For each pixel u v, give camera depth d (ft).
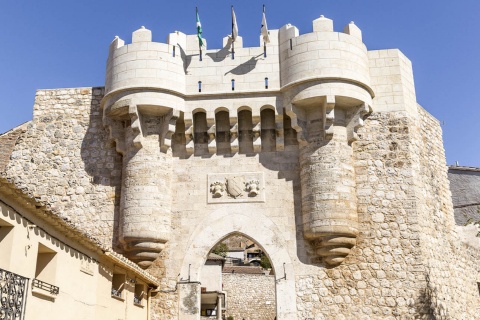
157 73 68.39
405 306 62.59
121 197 69.10
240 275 159.63
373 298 63.21
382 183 67.36
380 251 64.75
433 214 71.05
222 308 150.41
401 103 70.49
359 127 67.77
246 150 70.59
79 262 46.34
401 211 66.08
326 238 63.72
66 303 43.45
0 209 34.83
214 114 69.92
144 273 60.49
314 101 66.90
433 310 63.31
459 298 72.84
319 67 66.28
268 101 69.15
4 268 35.47
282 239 66.39
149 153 68.85
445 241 72.84
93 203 71.31
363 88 67.87
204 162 70.64
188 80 70.74
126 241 66.28
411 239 64.90
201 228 68.08
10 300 34.40
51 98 76.95
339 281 64.13
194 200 69.26
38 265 41.93
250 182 68.85
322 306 63.52
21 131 75.77
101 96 76.28
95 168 72.79
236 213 68.08
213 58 71.41
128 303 58.80
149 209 66.64
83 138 74.49
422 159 71.72
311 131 67.77
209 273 151.33
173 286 66.33
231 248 225.76
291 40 69.26
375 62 72.49
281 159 69.72
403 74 72.59
